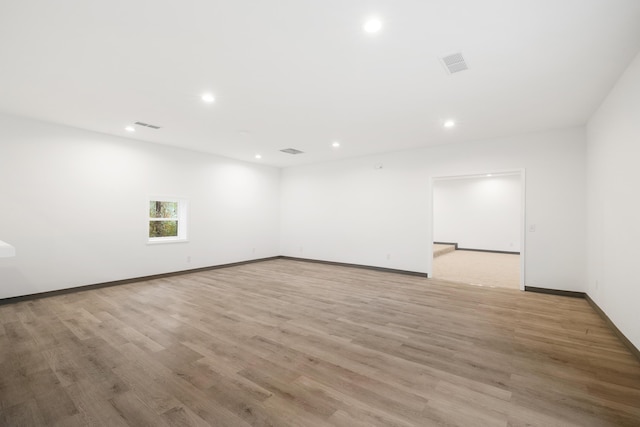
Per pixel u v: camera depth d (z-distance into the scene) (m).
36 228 4.47
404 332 3.22
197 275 6.18
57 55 2.68
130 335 3.09
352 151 6.55
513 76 3.06
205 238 6.72
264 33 2.35
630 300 2.80
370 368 2.46
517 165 5.16
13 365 2.48
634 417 1.86
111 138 5.26
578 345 2.91
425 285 5.36
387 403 2.00
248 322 3.48
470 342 2.98
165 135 5.30
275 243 8.48
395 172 6.53
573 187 4.72
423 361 2.58
